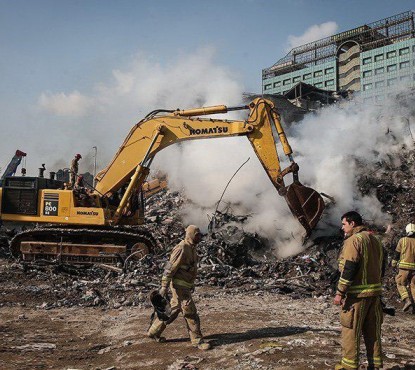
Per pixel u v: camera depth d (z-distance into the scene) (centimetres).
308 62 10644
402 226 1454
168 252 1464
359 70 9581
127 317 816
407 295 894
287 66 10938
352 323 432
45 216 1418
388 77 9050
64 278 1205
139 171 1403
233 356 530
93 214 1405
